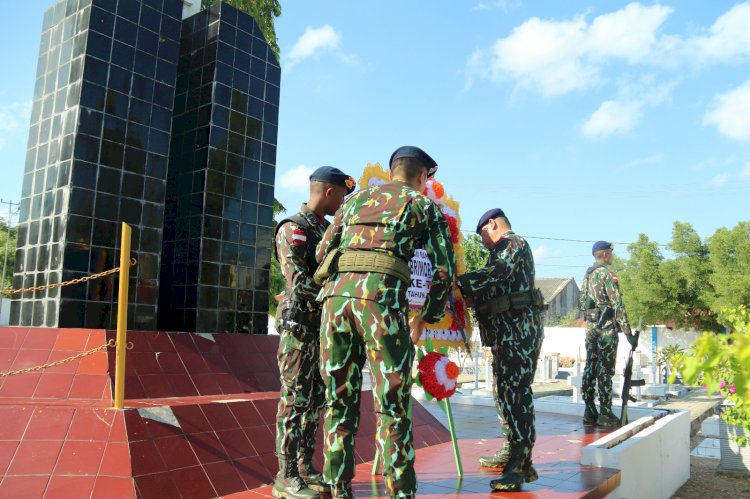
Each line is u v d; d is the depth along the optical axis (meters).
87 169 5.11
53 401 3.83
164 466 3.19
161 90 5.74
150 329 5.45
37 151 5.46
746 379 1.23
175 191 6.35
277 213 15.86
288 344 3.23
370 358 2.57
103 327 5.09
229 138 6.29
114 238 5.24
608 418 6.09
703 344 1.33
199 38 6.50
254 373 5.27
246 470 3.50
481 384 14.95
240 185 6.35
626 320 6.02
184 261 6.05
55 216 5.07
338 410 2.72
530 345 3.67
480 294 3.72
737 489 5.89
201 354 5.03
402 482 2.49
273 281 15.77
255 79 6.66
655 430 5.16
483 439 5.18
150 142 5.59
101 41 5.31
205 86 6.29
